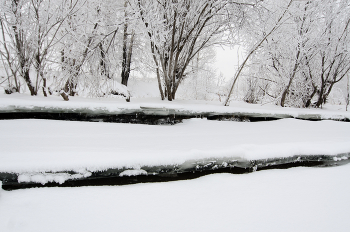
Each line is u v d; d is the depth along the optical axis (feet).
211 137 7.64
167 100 16.11
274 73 20.54
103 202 4.03
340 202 4.32
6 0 10.67
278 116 12.68
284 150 5.87
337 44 18.52
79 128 7.93
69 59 14.51
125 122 9.50
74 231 3.32
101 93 15.64
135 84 37.47
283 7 15.35
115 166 4.66
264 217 3.81
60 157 4.61
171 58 14.56
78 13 13.39
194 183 4.90
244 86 31.30
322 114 13.28
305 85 21.06
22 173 4.22
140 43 25.50
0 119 8.08
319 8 16.93
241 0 14.24
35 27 11.54
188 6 13.87
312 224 3.68
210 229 3.48
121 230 3.38
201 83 32.65
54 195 4.12
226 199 4.30
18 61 11.48
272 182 5.03
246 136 8.07
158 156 4.96
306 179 5.24
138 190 4.50
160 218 3.68
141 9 12.37
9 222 3.39
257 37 16.52
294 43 17.47
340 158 6.24
